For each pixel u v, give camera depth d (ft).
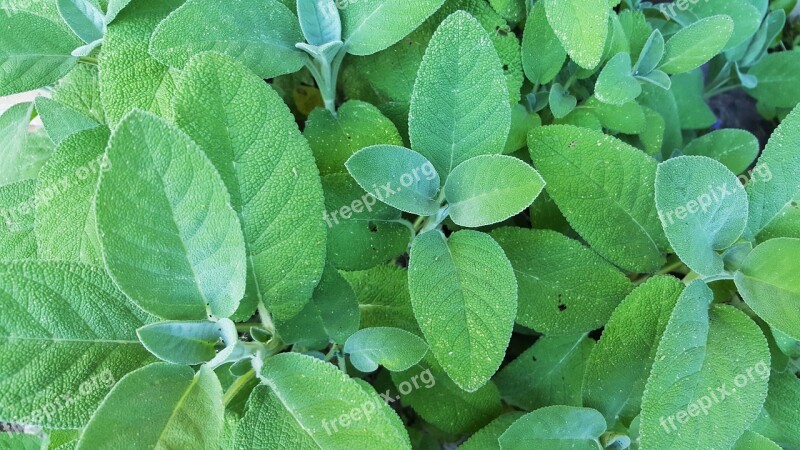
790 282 0.93
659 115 1.16
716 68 1.32
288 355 0.84
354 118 1.04
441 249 0.94
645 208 1.02
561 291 1.03
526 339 1.20
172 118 0.82
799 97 1.28
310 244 0.86
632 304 0.98
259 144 0.83
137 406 0.77
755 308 0.94
